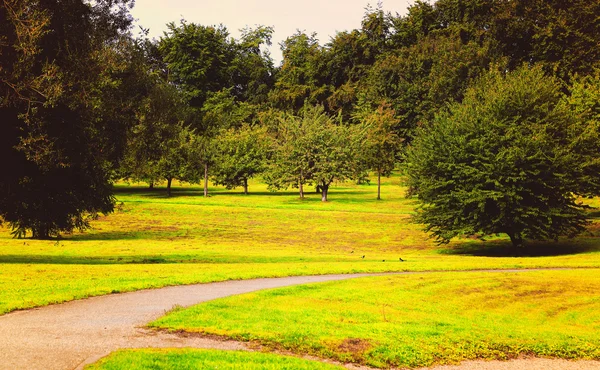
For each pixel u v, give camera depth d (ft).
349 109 315.78
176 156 203.82
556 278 59.31
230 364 26.58
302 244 115.24
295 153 197.57
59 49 61.82
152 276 54.70
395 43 325.42
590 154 107.55
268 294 45.50
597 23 195.83
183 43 341.82
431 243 119.34
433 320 41.06
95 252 86.84
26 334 30.63
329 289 49.88
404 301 47.39
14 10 55.52
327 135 198.08
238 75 389.60
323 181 191.62
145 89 136.26
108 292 45.39
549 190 99.25
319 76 344.49
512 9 233.14
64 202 72.38
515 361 33.17
